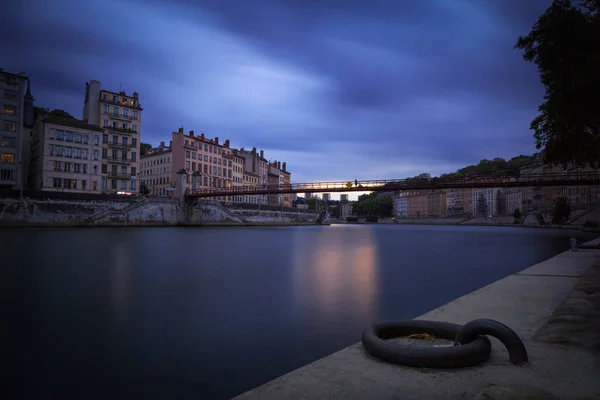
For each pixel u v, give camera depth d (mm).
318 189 59688
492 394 3430
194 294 13234
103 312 10648
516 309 7434
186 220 67375
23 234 39719
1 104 55031
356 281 16188
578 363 4250
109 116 69312
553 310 7305
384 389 3645
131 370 6656
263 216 90000
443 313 7141
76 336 8531
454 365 4141
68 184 60344
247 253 28906
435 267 21312
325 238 52250
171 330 8898
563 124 10219
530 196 117000
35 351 7602
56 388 5988
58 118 60062
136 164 72062
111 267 20047
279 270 19797
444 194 175375
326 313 10484
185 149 84438
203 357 7223
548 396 3363
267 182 128375
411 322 5543
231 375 6406
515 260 25062
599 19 8383
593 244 25297
